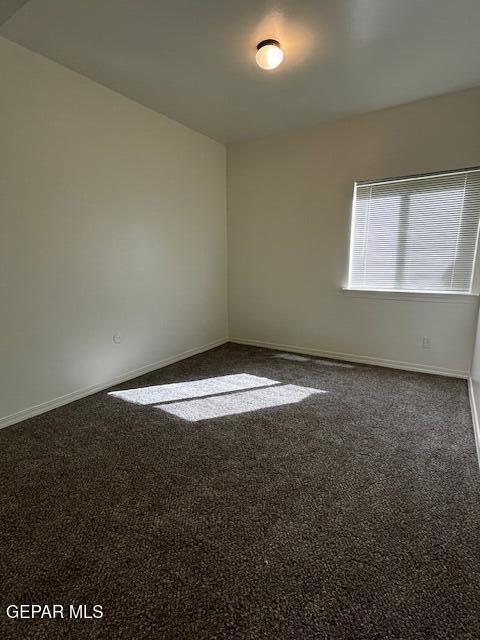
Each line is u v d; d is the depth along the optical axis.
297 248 3.81
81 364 2.74
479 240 2.89
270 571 1.23
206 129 3.55
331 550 1.32
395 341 3.40
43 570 1.24
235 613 1.09
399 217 3.20
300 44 2.09
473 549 1.32
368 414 2.45
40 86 2.23
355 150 3.29
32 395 2.42
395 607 1.10
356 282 3.54
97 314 2.83
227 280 4.41
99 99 2.61
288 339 4.08
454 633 1.03
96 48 2.14
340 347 3.73
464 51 2.17
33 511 1.52
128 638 1.02
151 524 1.45
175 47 2.13
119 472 1.80
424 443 2.07
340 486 1.69
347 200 3.41
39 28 1.94
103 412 2.50
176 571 1.24
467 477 1.75
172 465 1.86
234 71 2.41
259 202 3.96
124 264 3.01
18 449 2.01
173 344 3.67
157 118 3.13
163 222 3.35
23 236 2.24
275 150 3.75
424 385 2.96
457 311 3.06
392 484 1.70
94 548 1.33
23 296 2.29
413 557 1.29
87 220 2.64
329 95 2.79
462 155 2.83
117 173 2.83
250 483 1.72
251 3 1.74
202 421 2.36
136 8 1.77
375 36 2.01
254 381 3.11
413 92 2.76
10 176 2.13
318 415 2.44
